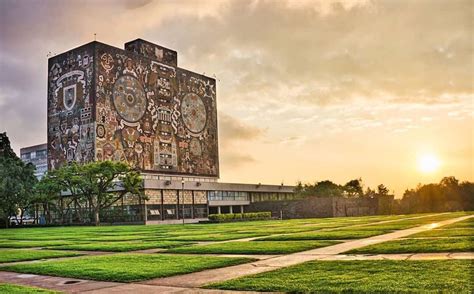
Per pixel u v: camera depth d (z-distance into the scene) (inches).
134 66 4229.8
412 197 4311.0
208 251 919.0
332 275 542.0
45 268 745.0
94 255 964.0
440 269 531.5
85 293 522.9
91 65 3917.3
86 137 3870.6
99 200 3358.8
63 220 3745.1
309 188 5812.0
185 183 4030.5
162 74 4515.3
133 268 693.3
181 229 2174.0
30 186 3454.7
